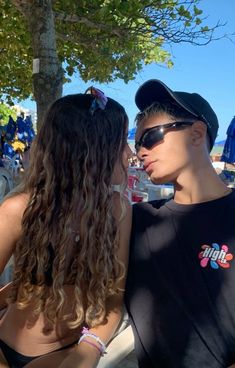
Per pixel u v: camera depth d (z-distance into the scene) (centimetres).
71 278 158
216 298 149
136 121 173
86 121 155
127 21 581
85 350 159
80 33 655
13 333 167
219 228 156
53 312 157
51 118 158
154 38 643
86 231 154
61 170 155
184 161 163
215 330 149
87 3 579
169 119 162
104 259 157
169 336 155
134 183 642
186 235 159
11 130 1271
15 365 164
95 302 159
